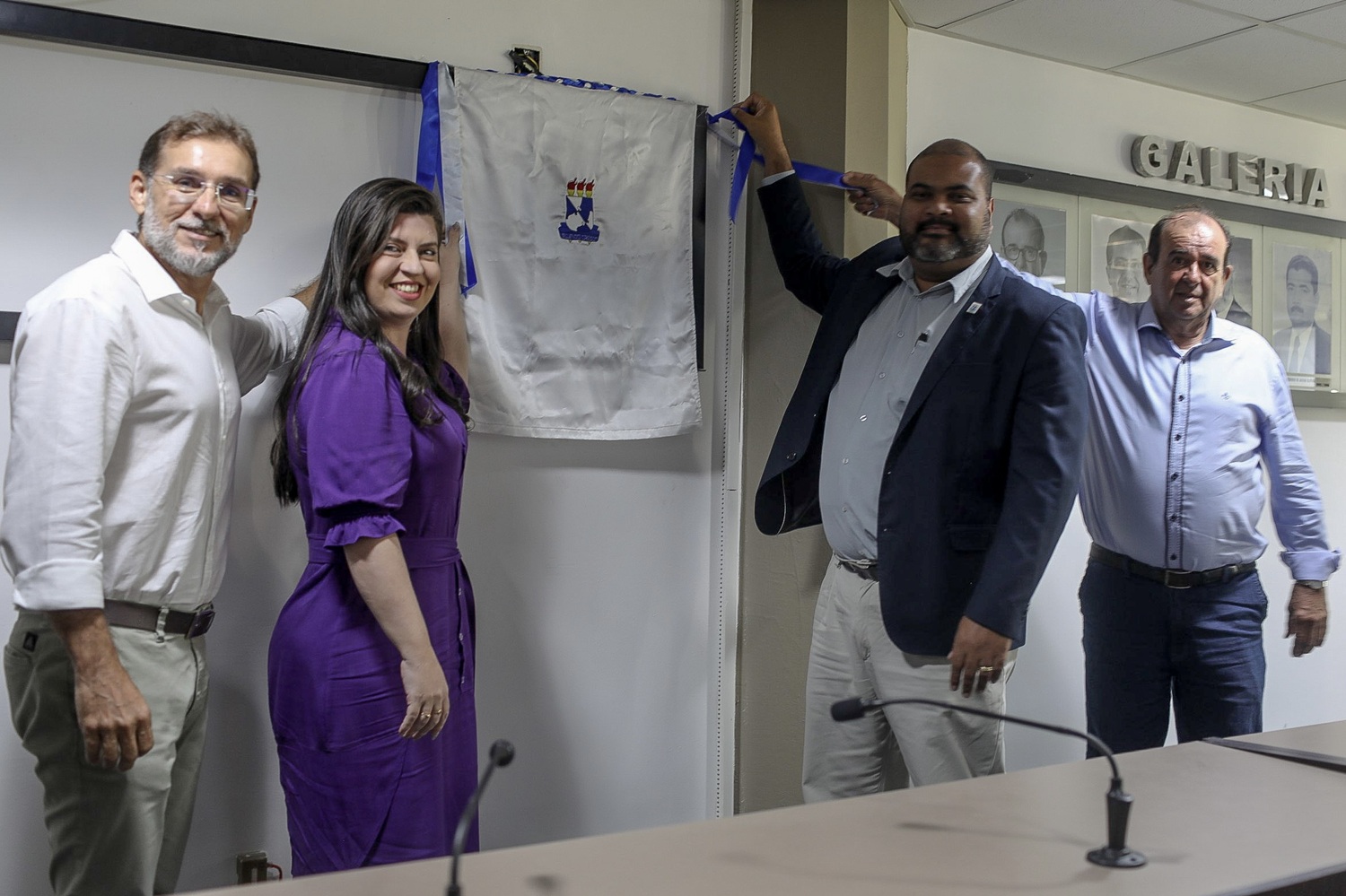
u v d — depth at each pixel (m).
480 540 2.51
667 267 2.66
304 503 1.86
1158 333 2.66
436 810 1.84
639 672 2.72
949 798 1.32
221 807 2.23
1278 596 3.89
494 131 2.41
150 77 2.13
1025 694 3.35
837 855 1.11
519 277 2.46
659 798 2.75
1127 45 3.21
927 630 2.08
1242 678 2.56
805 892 1.01
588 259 2.54
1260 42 3.18
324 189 2.30
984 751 2.14
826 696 2.34
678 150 2.66
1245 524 2.57
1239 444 2.60
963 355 2.10
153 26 2.10
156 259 1.78
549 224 2.49
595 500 2.65
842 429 2.29
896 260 2.37
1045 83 3.35
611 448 2.67
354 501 1.72
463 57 2.44
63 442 1.59
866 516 2.21
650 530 2.73
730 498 2.82
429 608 1.88
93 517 1.61
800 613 2.78
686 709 2.79
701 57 2.76
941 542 2.08
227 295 2.21
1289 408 2.71
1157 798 1.32
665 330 2.66
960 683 2.06
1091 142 3.45
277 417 1.92
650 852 1.12
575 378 2.54
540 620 2.58
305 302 2.23
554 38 2.55
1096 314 2.75
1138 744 2.67
